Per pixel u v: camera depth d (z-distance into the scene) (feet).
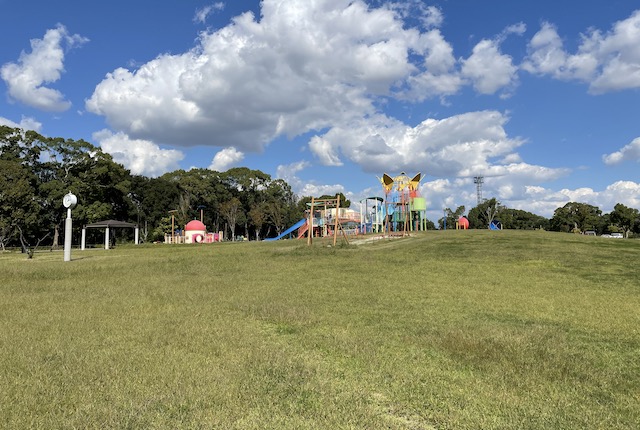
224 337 20.12
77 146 160.15
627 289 36.86
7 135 147.33
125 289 36.45
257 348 18.34
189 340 19.42
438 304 30.01
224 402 12.54
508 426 11.44
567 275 44.75
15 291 35.76
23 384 13.80
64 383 13.91
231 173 264.31
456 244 77.25
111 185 178.60
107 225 130.41
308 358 17.11
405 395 13.53
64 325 22.49
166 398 12.73
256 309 27.30
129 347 18.28
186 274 48.06
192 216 237.45
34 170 155.43
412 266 53.06
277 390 13.61
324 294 34.14
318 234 137.69
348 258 62.08
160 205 225.56
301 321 24.12
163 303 29.68
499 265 52.90
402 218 131.23
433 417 12.03
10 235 126.31
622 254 59.88
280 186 284.61
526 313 27.12
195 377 14.55
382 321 24.49
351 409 12.28
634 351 18.94
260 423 11.32
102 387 13.58
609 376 15.53
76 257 80.94
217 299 31.42
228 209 243.19
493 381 14.82
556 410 12.50
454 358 17.33
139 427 10.98
